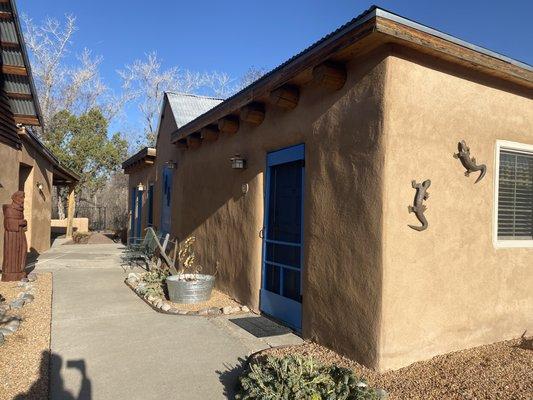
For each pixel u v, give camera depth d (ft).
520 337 15.89
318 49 14.03
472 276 14.60
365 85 13.44
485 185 14.96
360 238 13.37
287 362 11.32
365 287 13.09
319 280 15.21
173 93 38.65
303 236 16.94
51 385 12.05
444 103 13.89
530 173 16.74
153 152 42.65
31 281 27.14
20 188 41.60
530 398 10.82
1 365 13.19
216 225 24.94
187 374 12.94
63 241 62.13
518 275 15.92
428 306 13.51
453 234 14.11
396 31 11.91
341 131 14.44
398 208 12.86
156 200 41.60
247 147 21.45
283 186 18.75
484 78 14.97
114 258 41.24
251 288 20.52
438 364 13.11
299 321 17.01
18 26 26.30
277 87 16.87
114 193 116.57
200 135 27.04
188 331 17.03
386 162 12.65
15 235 26.76
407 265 13.03
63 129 89.66
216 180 25.18
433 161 13.62
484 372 12.48
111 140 96.22
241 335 16.57
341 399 10.03
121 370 13.17
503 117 15.48
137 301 22.40
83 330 17.03
